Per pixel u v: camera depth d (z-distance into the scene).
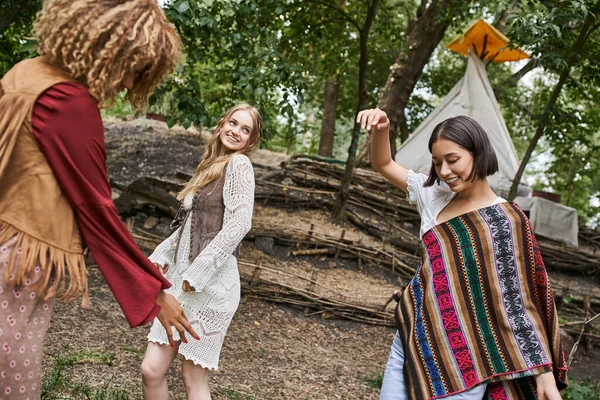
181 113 5.77
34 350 1.80
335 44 9.74
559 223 10.93
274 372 4.74
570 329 6.95
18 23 6.27
